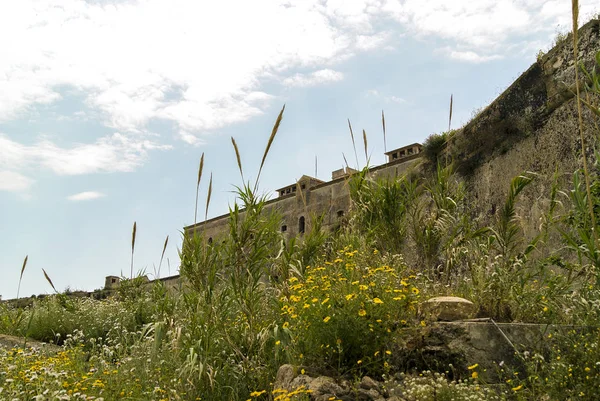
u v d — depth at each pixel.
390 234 6.88
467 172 10.66
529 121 9.09
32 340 9.30
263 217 5.66
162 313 5.81
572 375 3.74
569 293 5.15
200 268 5.53
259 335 5.18
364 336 4.56
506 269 5.56
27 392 4.75
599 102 7.40
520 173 9.13
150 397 4.93
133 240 6.59
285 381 4.52
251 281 5.29
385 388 4.16
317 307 4.70
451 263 6.43
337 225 9.14
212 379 4.73
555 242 7.61
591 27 8.06
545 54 8.98
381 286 4.80
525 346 4.38
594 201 5.34
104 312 9.45
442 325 4.59
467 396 3.81
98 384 5.04
